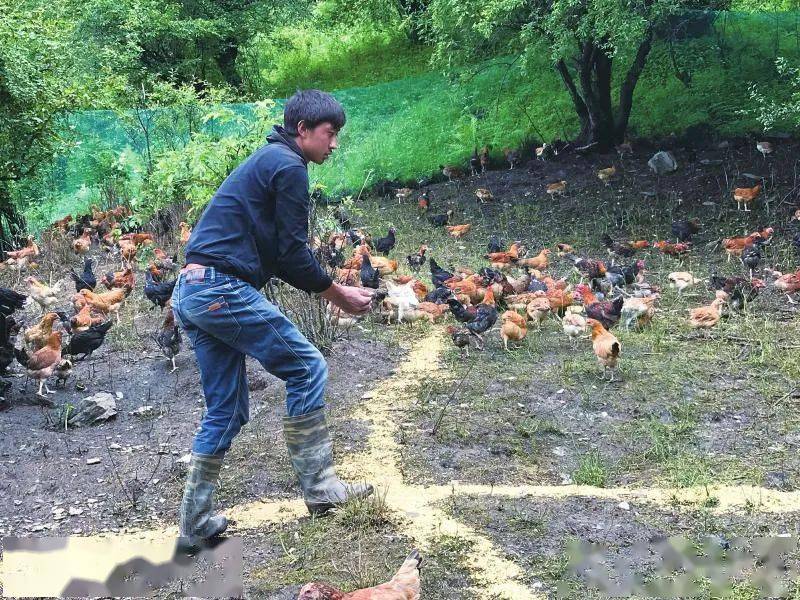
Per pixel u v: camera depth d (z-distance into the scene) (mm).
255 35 15992
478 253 8875
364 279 6871
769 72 10852
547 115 12000
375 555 3211
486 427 4504
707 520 3463
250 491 3857
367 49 17734
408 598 2721
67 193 11445
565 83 11430
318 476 3520
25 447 4422
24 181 10078
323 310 5871
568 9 9062
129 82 12742
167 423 4754
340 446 4281
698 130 10688
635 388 5031
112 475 4113
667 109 11250
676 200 9516
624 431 4484
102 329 5668
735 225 8688
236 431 3400
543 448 4312
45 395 5172
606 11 8484
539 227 9516
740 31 11172
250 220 3279
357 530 3396
